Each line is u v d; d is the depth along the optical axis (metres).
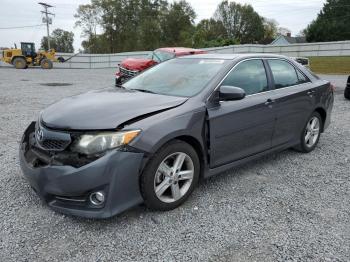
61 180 2.96
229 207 3.61
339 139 6.43
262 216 3.44
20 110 8.60
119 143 3.00
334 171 4.75
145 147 3.10
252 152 4.34
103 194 2.99
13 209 3.44
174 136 3.31
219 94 3.79
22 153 3.46
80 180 2.92
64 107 3.54
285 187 4.16
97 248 2.86
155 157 3.21
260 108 4.27
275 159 5.18
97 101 3.62
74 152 3.02
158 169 3.27
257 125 4.28
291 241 3.02
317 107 5.39
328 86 5.69
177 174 3.46
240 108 4.00
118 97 3.78
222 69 4.12
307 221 3.37
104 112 3.27
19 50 27.75
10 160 4.82
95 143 2.99
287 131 4.88
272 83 4.64
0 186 3.95
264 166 4.87
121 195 3.05
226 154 3.97
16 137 6.06
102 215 3.01
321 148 5.83
